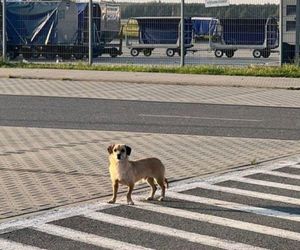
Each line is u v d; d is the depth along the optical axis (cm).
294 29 3058
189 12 4078
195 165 1189
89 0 3281
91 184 1045
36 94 2298
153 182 961
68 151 1303
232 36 3934
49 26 3934
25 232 807
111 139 1436
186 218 869
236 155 1285
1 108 1941
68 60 3919
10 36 3891
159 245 759
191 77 2823
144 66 3173
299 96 2297
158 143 1395
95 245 759
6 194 981
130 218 867
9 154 1272
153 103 2089
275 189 1030
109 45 4250
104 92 2366
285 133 1552
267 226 836
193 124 1670
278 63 3184
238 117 1805
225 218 870
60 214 883
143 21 4216
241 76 2897
